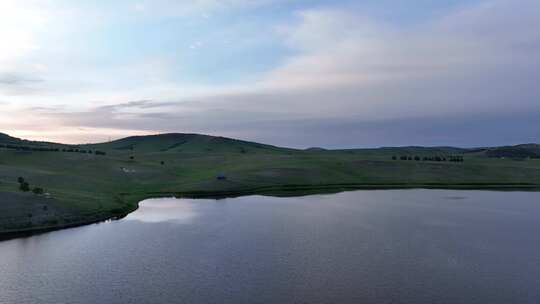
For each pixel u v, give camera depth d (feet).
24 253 199.52
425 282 160.35
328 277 165.27
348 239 225.76
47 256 194.49
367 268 176.35
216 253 197.57
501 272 172.14
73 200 310.45
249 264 181.57
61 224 258.37
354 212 315.17
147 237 229.66
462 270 174.29
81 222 266.77
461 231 248.32
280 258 189.78
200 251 200.85
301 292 150.61
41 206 275.59
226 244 214.07
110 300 144.56
